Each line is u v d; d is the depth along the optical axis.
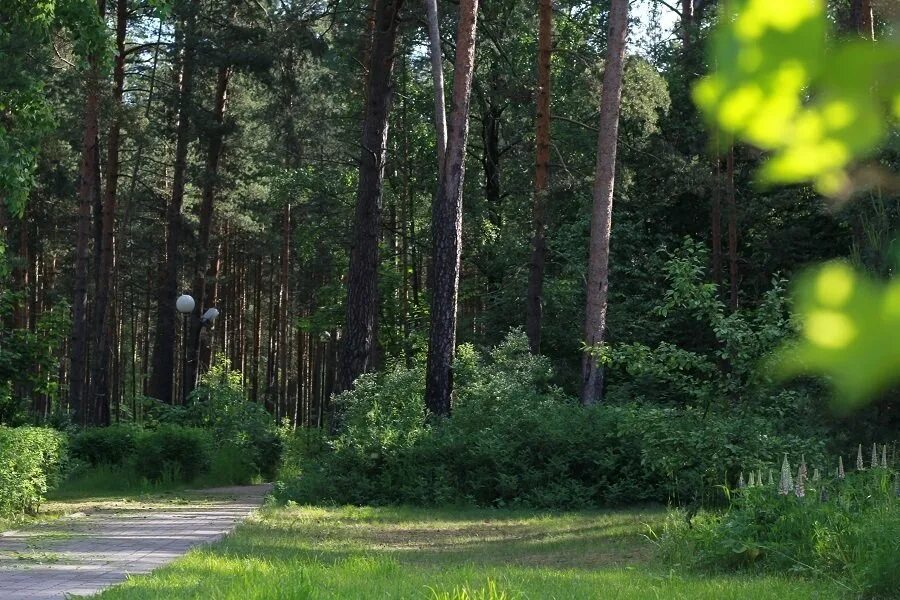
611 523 15.48
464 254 35.06
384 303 40.06
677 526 11.91
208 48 34.50
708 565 10.62
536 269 27.08
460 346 21.89
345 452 19.80
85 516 17.16
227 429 29.64
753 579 9.62
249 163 46.12
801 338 0.66
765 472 12.13
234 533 14.07
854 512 10.24
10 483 15.98
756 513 10.73
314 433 36.84
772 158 0.65
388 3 25.19
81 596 8.38
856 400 0.63
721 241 30.75
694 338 29.14
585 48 33.44
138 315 71.06
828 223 27.47
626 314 29.02
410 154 41.25
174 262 38.22
